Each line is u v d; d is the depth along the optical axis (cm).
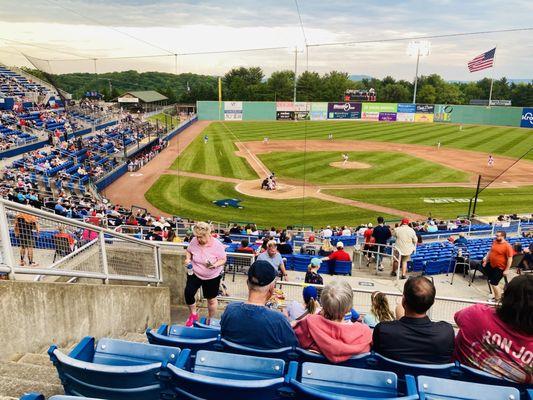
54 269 538
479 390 286
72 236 715
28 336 468
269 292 391
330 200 2942
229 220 2523
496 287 1063
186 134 6166
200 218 2566
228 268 1159
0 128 3600
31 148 3462
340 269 1361
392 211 2734
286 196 3019
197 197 2997
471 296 1230
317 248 1764
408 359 347
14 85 5625
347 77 11750
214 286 638
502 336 325
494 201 3002
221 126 7144
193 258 624
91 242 662
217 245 630
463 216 2598
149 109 8338
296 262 1411
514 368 323
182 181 3434
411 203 2911
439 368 335
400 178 3612
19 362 426
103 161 3747
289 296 934
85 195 2670
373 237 1515
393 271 1375
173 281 888
